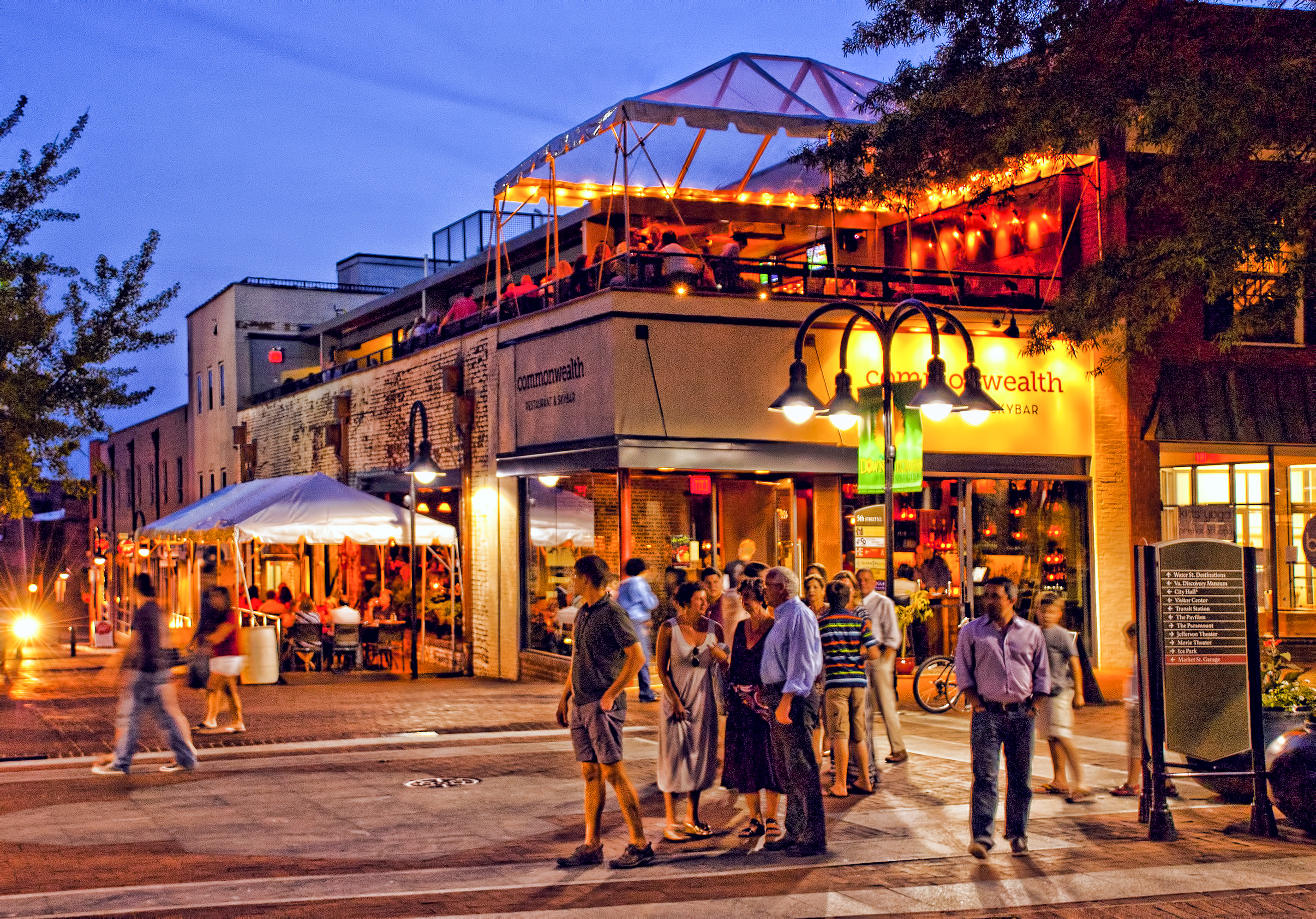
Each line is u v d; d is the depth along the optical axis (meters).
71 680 23.33
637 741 14.10
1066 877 8.22
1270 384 20.42
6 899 7.59
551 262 26.42
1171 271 15.81
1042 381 19.80
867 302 19.09
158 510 51.50
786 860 8.66
